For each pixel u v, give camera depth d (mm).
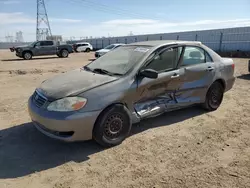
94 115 3455
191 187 2781
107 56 4746
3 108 5664
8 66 16062
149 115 4160
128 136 4121
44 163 3311
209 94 5258
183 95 4684
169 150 3664
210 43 29859
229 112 5398
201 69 4891
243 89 7746
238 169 3146
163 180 2924
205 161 3355
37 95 3777
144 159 3412
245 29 26172
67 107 3340
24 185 2836
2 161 3346
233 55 25156
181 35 32844
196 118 5000
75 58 23969
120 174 3059
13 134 4211
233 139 4043
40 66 16047
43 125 3475
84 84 3629
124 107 3764
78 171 3129
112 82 3697
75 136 3406
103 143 3654
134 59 4129
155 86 4145
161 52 4309
